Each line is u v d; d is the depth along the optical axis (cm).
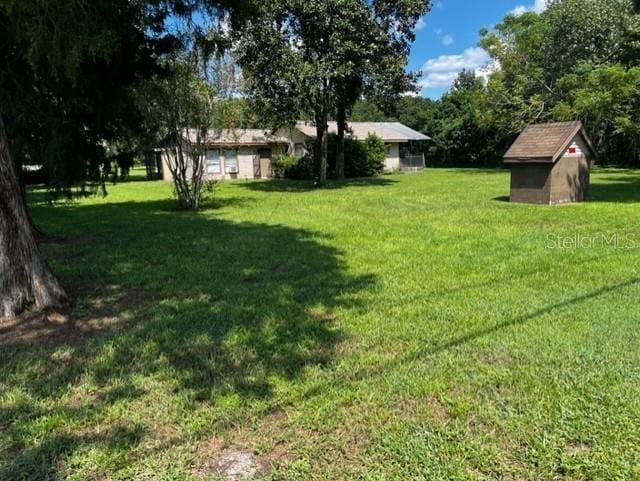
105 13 504
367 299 457
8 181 417
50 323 407
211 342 358
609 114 1952
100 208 1340
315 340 358
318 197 1514
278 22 1638
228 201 1452
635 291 448
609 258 580
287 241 766
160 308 443
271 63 1619
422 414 255
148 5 577
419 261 605
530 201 1169
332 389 283
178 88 1192
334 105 1895
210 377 303
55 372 314
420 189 1691
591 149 1161
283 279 538
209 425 249
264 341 359
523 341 343
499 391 275
